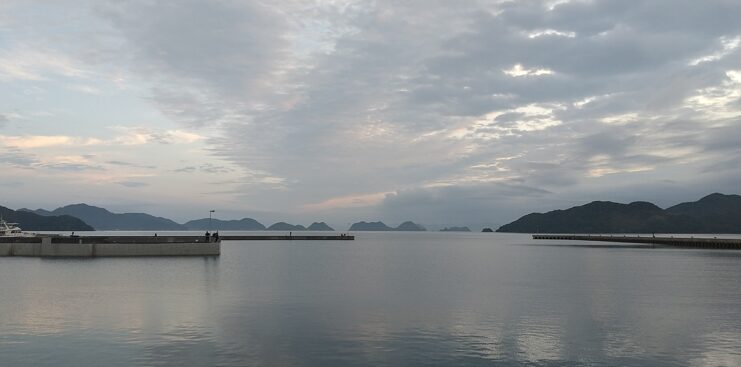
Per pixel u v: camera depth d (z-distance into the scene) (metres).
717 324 27.42
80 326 25.84
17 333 24.30
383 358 20.83
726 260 81.44
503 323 27.45
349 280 48.19
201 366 19.59
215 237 89.62
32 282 44.19
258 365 19.80
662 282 47.59
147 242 83.31
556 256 95.44
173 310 30.52
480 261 80.38
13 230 105.62
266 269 59.66
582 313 30.52
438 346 22.67
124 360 20.22
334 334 24.67
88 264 64.62
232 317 28.50
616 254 102.75
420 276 53.12
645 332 25.50
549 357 21.14
